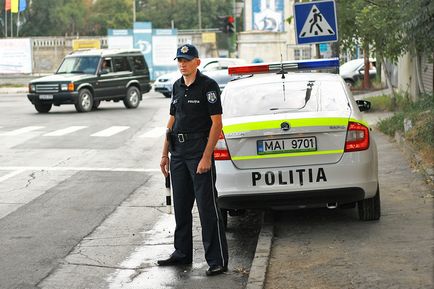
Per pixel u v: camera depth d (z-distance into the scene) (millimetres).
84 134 23812
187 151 8562
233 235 10523
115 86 34469
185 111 8508
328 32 17531
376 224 9977
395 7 21453
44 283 8320
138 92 35750
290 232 9914
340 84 10539
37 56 78625
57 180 15281
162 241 10203
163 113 32312
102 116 30797
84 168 16828
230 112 10125
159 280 8406
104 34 113812
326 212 10992
